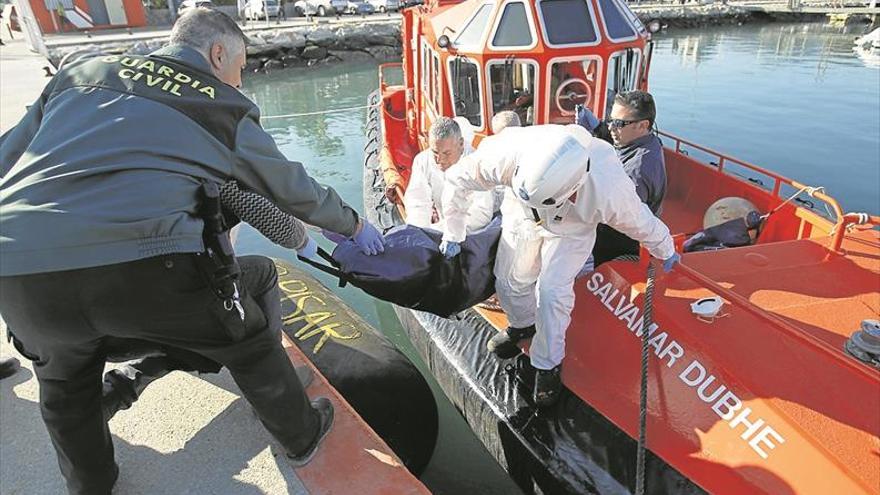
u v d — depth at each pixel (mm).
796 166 9414
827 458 2266
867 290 3148
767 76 15828
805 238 4047
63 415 1937
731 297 2646
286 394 2150
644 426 2432
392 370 3508
